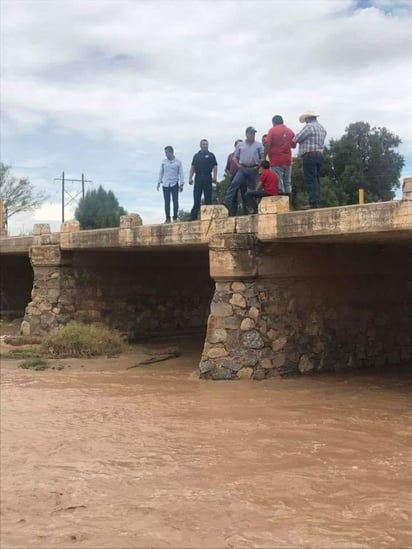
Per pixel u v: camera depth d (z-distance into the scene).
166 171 16.84
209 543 5.70
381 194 26.72
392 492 6.82
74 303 19.88
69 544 5.69
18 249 21.92
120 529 5.99
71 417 10.23
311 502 6.58
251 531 5.92
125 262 20.97
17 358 16.89
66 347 17.34
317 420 9.90
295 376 13.59
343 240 12.95
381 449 8.35
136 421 9.94
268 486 7.03
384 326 15.38
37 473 7.55
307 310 14.00
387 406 10.87
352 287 14.80
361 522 6.10
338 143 26.28
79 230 19.19
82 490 6.99
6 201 46.19
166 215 16.95
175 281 22.20
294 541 5.71
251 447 8.47
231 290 13.34
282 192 13.61
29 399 11.66
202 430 9.34
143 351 18.20
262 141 14.95
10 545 5.68
